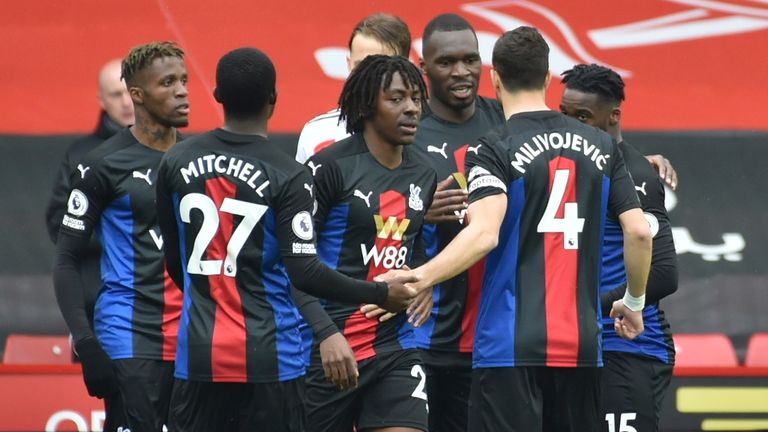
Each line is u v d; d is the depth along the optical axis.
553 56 28.08
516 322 17.11
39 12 27.50
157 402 19.94
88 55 27.39
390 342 18.39
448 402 20.86
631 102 27.91
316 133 21.02
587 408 17.48
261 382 16.33
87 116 27.03
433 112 20.91
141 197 19.72
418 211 18.50
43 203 26.36
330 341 16.92
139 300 19.94
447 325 20.38
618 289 19.05
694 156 27.59
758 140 27.73
